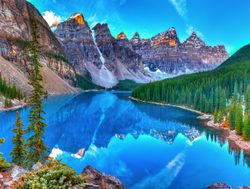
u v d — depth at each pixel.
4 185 14.37
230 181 44.25
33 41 39.88
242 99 135.00
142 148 68.12
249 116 71.50
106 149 67.12
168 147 69.00
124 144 72.81
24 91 180.75
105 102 192.25
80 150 65.94
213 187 40.34
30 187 13.48
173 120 113.56
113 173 48.84
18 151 35.19
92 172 20.59
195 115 126.69
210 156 59.25
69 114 127.25
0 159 16.80
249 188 37.81
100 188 19.14
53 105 157.88
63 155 61.44
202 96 143.12
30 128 37.88
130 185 42.81
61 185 13.92
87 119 115.62
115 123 107.50
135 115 129.62
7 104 126.31
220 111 100.25
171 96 175.12
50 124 101.06
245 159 56.94
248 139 71.06
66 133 86.25
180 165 53.31
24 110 124.69
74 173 15.10
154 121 112.06
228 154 60.94
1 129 83.75
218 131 88.00
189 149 66.12
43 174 14.71
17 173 16.11
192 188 41.12
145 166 52.97
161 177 46.38
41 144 37.59
